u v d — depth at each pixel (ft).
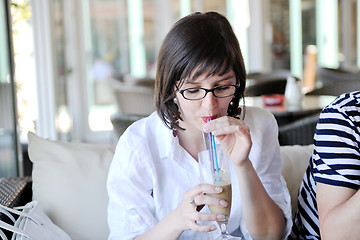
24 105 16.08
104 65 24.41
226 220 4.64
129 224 5.18
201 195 4.58
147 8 24.85
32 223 5.17
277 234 5.22
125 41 24.71
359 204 4.25
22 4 15.64
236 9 25.84
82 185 6.02
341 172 4.60
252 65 26.40
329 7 27.22
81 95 23.85
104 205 5.99
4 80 9.77
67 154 6.19
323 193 4.70
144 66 25.08
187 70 4.64
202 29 4.68
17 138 9.89
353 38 27.81
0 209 5.23
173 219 4.81
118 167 5.27
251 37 26.25
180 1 25.17
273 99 12.69
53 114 18.52
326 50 27.43
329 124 4.79
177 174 5.35
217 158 4.58
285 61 26.94
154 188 5.28
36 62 18.02
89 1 23.93
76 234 5.88
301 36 26.96
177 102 5.04
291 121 12.01
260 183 5.09
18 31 15.51
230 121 4.69
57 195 5.97
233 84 4.87
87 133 24.14
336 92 14.94
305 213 5.48
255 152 5.55
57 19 20.54
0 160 9.92
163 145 5.35
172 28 4.83
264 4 26.14
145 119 5.61
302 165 6.50
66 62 22.15
